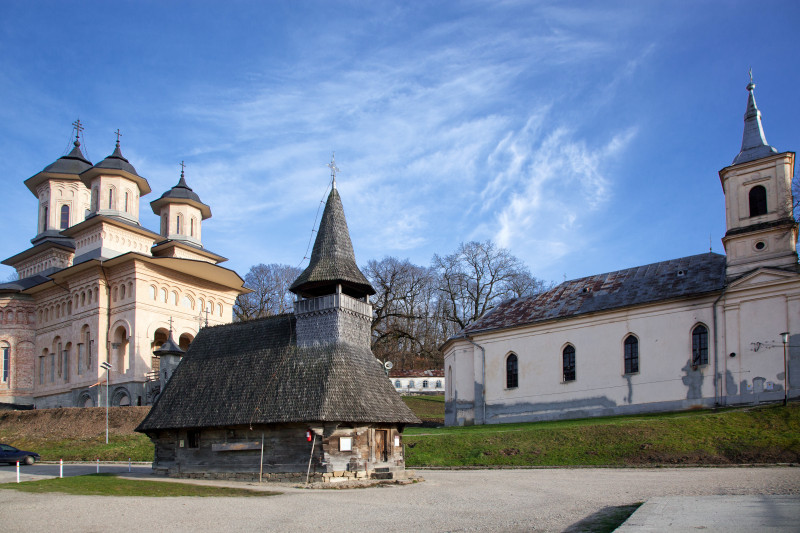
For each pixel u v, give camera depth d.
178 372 38.28
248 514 20.45
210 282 71.38
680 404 46.59
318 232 39.72
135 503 22.72
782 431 33.41
